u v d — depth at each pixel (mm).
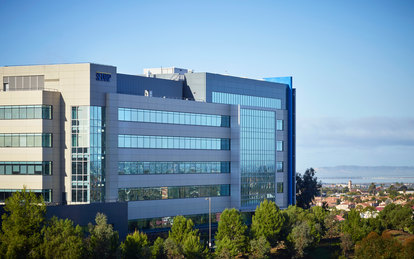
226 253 113000
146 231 130375
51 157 120062
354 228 156375
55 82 122875
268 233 130625
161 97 139125
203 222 143750
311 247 145125
